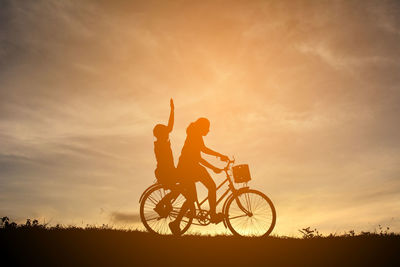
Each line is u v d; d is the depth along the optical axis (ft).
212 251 21.31
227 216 23.26
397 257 21.71
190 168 22.98
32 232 24.08
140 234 24.02
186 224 23.29
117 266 19.15
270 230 23.25
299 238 25.14
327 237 26.00
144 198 23.52
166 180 22.95
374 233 27.35
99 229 25.45
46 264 19.10
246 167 23.66
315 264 20.44
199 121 23.71
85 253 20.65
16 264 18.98
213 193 23.18
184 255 20.70
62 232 24.27
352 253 22.18
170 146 23.67
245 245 22.20
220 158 23.44
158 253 20.88
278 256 21.11
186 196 22.94
